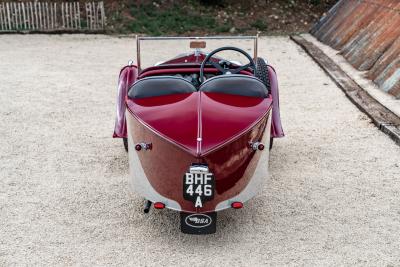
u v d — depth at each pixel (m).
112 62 10.73
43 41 13.35
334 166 5.27
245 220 4.24
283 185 4.87
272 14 16.33
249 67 4.87
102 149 5.80
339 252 3.74
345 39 10.90
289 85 8.62
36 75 9.45
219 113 3.89
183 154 3.60
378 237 3.93
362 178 4.98
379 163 5.31
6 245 3.87
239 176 3.75
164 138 3.66
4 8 15.21
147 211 4.09
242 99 4.18
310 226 4.12
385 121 6.33
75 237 3.99
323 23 13.17
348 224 4.14
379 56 8.87
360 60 9.35
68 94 8.12
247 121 3.82
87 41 13.46
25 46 12.61
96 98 7.89
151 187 3.85
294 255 3.71
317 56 10.61
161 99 4.18
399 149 5.66
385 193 4.66
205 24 15.50
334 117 6.82
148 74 4.80
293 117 6.89
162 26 15.28
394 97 7.34
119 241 3.94
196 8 16.41
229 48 4.70
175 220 4.27
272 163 5.38
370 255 3.70
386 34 9.10
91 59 11.04
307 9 16.78
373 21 10.09
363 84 8.18
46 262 3.65
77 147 5.86
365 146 5.77
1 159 5.53
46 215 4.34
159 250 3.82
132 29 15.00
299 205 4.47
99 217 4.31
